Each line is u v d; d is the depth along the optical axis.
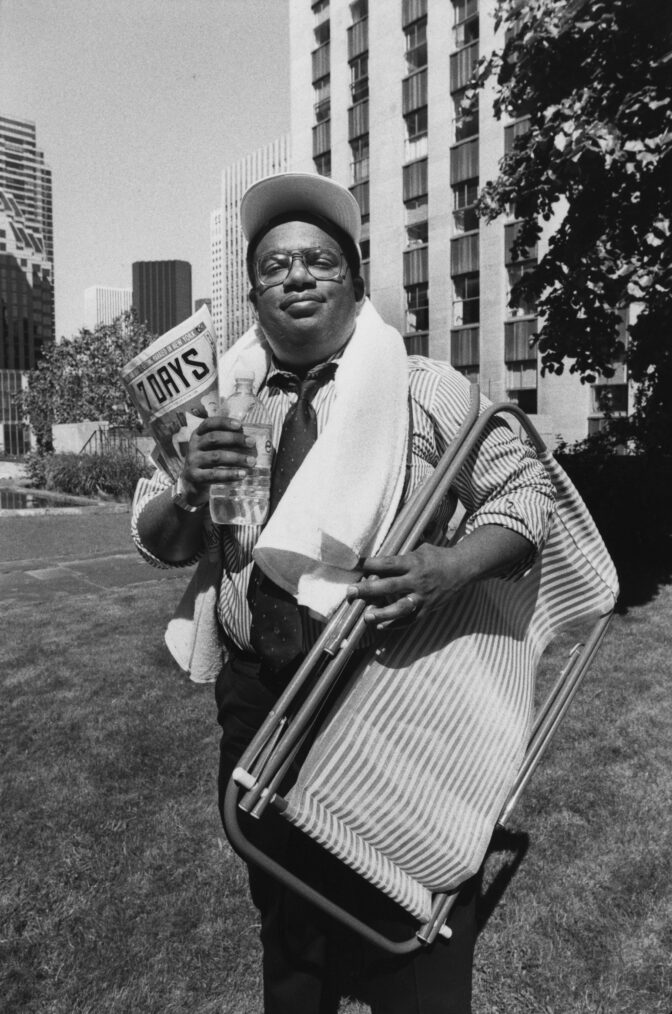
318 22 38.50
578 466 8.55
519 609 1.55
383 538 1.29
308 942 1.57
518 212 6.57
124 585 7.62
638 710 3.77
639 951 2.10
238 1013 1.96
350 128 36.25
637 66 5.71
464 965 1.44
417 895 1.35
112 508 14.63
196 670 1.66
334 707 1.29
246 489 1.36
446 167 30.69
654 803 2.86
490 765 1.38
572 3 5.45
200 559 1.62
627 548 8.17
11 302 166.12
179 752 3.47
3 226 165.38
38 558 9.31
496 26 6.30
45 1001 2.01
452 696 1.34
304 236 1.42
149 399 1.31
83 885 2.49
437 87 30.80
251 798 1.21
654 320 6.78
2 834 2.82
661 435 7.98
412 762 1.31
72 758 3.45
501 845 2.63
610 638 5.07
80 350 31.27
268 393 1.55
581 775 3.09
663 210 6.16
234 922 2.30
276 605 1.44
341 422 1.26
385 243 34.12
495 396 28.91
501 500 1.35
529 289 6.93
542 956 2.09
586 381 7.43
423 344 32.59
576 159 5.55
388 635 1.32
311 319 1.42
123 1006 1.99
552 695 1.74
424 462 1.41
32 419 33.56
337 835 1.28
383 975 1.44
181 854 2.65
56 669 4.77
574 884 2.40
